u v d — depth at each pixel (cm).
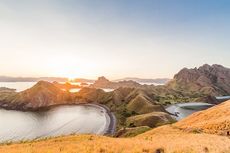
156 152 2006
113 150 2055
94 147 2233
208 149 2256
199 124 5366
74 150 2122
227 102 8569
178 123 7300
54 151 2125
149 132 5925
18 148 2684
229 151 2258
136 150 2020
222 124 4603
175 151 2033
